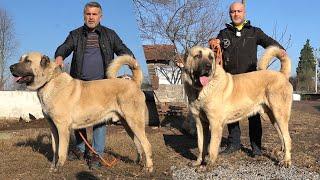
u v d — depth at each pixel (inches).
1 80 1103.0
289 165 266.7
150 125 480.1
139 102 254.7
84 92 255.0
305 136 391.2
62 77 251.1
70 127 253.1
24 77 247.6
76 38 275.0
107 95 257.1
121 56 261.1
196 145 344.5
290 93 276.8
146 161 255.8
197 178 241.6
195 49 260.8
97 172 251.0
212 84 259.9
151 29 671.1
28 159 284.8
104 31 276.5
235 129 309.3
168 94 852.6
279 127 275.1
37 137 387.2
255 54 306.5
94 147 274.7
